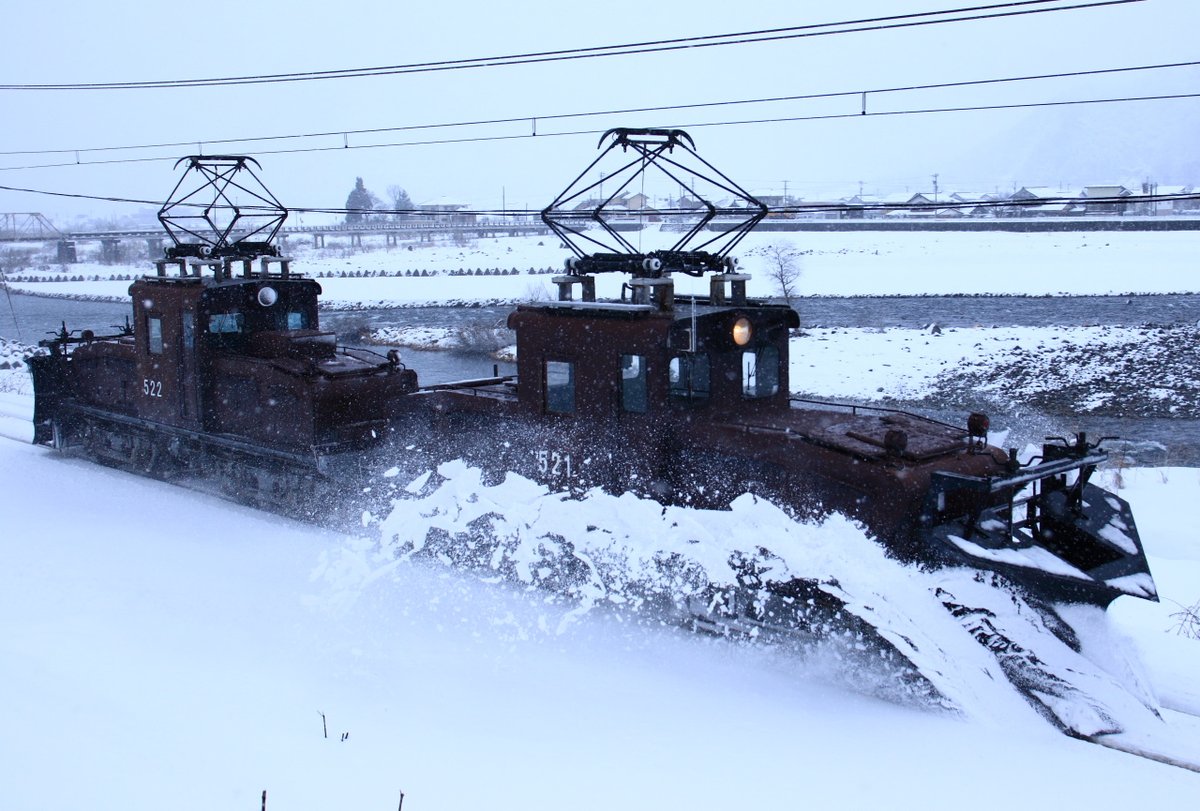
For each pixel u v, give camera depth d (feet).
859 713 24.77
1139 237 226.58
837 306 144.97
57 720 22.09
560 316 34.22
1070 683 24.12
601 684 26.50
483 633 30.30
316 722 23.00
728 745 22.41
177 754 20.53
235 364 48.85
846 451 28.14
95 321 149.69
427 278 193.77
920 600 25.52
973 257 198.59
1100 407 87.61
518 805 18.85
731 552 28.66
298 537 41.78
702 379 32.24
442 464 37.70
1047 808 19.42
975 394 92.94
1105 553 28.07
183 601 32.78
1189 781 20.88
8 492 51.06
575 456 34.09
